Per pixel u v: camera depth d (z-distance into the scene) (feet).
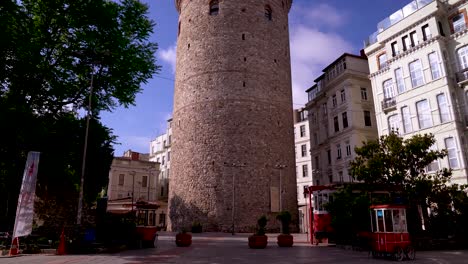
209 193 101.09
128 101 71.10
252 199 100.89
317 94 137.49
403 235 40.86
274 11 124.16
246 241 67.56
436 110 83.76
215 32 114.83
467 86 80.28
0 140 58.95
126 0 70.18
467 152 78.13
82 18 63.10
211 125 106.83
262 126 108.58
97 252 47.80
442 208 58.80
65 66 63.62
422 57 88.63
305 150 183.73
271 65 116.57
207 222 98.89
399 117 93.61
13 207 63.87
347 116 114.42
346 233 55.72
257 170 104.01
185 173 107.45
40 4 60.59
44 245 51.34
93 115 73.61
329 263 36.42
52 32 63.00
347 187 59.36
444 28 87.10
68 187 75.87
